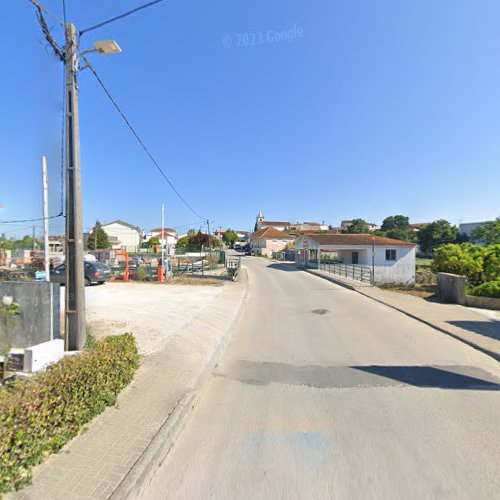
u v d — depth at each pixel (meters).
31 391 2.87
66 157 5.27
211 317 9.10
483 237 19.00
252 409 3.97
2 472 2.35
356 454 3.04
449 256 14.84
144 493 2.59
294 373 5.17
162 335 7.05
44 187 6.82
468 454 3.03
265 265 35.84
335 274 23.20
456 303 11.00
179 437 3.38
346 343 6.79
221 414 3.86
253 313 10.26
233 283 18.38
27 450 2.60
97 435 3.21
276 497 2.53
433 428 3.48
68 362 3.59
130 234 77.88
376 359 5.77
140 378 4.68
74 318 5.35
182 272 24.86
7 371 4.43
